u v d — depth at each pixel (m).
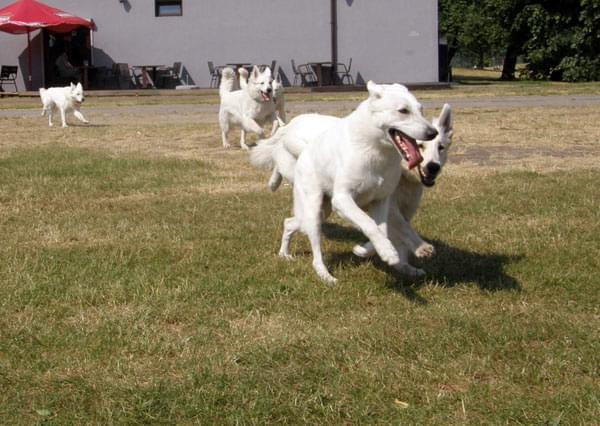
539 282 5.00
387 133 4.56
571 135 13.34
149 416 3.23
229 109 12.85
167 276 5.21
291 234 5.73
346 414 3.23
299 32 29.67
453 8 46.19
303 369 3.65
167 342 4.02
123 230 6.63
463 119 16.09
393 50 29.77
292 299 4.74
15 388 3.51
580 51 35.69
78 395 3.42
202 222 6.96
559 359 3.73
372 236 4.58
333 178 4.95
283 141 5.88
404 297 4.78
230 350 3.91
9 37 29.73
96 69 29.86
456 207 7.43
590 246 5.85
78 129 16.00
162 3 29.78
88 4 29.62
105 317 4.41
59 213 7.39
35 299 4.72
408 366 3.70
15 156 11.20
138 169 10.05
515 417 3.19
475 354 3.84
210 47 29.88
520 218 6.93
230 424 3.18
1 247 6.03
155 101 24.22
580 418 3.16
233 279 5.11
